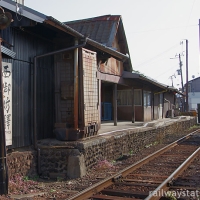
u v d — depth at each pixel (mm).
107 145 10273
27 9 7508
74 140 8992
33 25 7793
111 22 15633
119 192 6195
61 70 9867
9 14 6473
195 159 10305
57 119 9859
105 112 19547
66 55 9797
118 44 16641
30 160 8023
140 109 20000
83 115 9344
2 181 6293
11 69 7645
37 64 9031
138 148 13586
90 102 9867
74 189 6816
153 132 15969
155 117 23797
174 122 21672
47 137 9469
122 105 20344
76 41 9328
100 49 10938
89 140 9242
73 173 8125
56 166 8359
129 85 17656
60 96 9836
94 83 10234
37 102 9008
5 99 7434
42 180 8008
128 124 16828
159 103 25375
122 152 11656
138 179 7484
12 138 7848
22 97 8273
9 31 7816
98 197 5887
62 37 9789
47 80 9547
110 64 14852
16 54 8055
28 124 8500
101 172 8695
